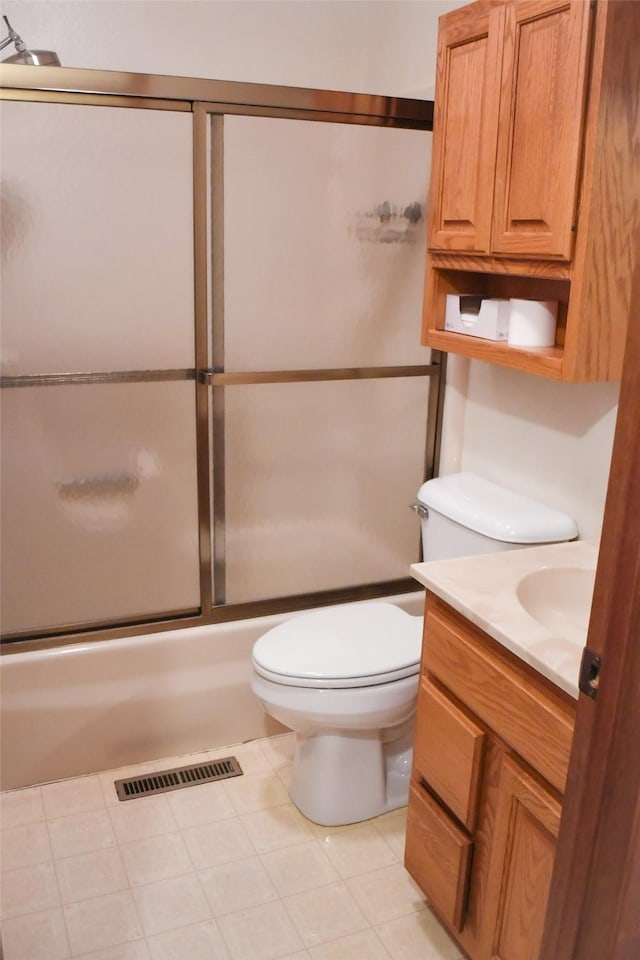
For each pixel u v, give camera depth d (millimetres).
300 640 2018
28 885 1883
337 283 2230
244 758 2350
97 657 2170
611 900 1058
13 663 2094
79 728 2207
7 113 1811
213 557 2287
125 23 2562
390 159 2193
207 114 1973
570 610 1732
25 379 1972
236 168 2035
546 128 1607
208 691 2320
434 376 2430
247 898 1870
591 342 1623
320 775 2068
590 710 1055
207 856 1988
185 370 2109
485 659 1513
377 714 1926
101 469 2090
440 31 1905
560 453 2004
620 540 970
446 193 1958
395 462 2463
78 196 1905
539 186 1646
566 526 1950
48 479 2049
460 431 2412
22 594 2105
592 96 1495
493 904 1538
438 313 2109
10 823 2066
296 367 2248
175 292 2051
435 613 1672
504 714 1467
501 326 1901
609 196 1550
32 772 2193
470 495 2117
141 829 2066
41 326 1955
